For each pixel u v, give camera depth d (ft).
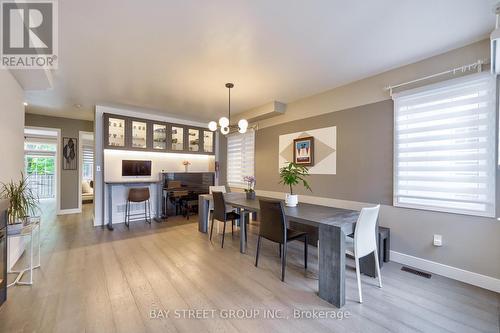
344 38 7.74
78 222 16.42
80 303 6.69
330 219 7.72
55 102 14.75
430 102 8.86
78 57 8.88
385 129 10.15
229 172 19.86
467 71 8.10
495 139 7.45
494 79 7.46
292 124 14.43
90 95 13.34
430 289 7.59
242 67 9.83
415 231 9.21
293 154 14.19
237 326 5.81
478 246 7.80
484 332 5.60
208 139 20.29
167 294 7.22
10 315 6.13
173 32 7.34
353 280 8.27
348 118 11.53
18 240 9.87
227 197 13.26
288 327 5.78
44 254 10.39
